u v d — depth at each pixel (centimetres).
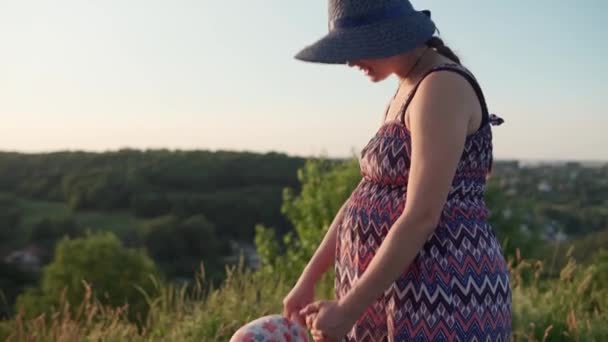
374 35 193
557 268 582
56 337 428
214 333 468
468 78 187
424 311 190
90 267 2797
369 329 203
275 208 6319
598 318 486
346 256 212
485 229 196
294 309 231
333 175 1040
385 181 201
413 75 200
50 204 7994
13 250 6081
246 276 562
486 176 201
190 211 6538
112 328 461
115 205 7562
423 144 182
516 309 493
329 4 209
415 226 179
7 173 8612
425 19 198
